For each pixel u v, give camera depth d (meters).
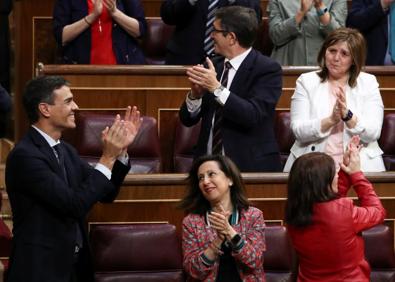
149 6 16.83
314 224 9.55
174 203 11.71
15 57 16.78
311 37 15.34
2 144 16.97
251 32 11.38
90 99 14.23
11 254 9.77
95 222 11.59
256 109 11.17
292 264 11.11
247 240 10.03
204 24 14.66
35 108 9.79
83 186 9.66
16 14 16.62
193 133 13.91
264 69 11.41
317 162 9.58
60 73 14.12
